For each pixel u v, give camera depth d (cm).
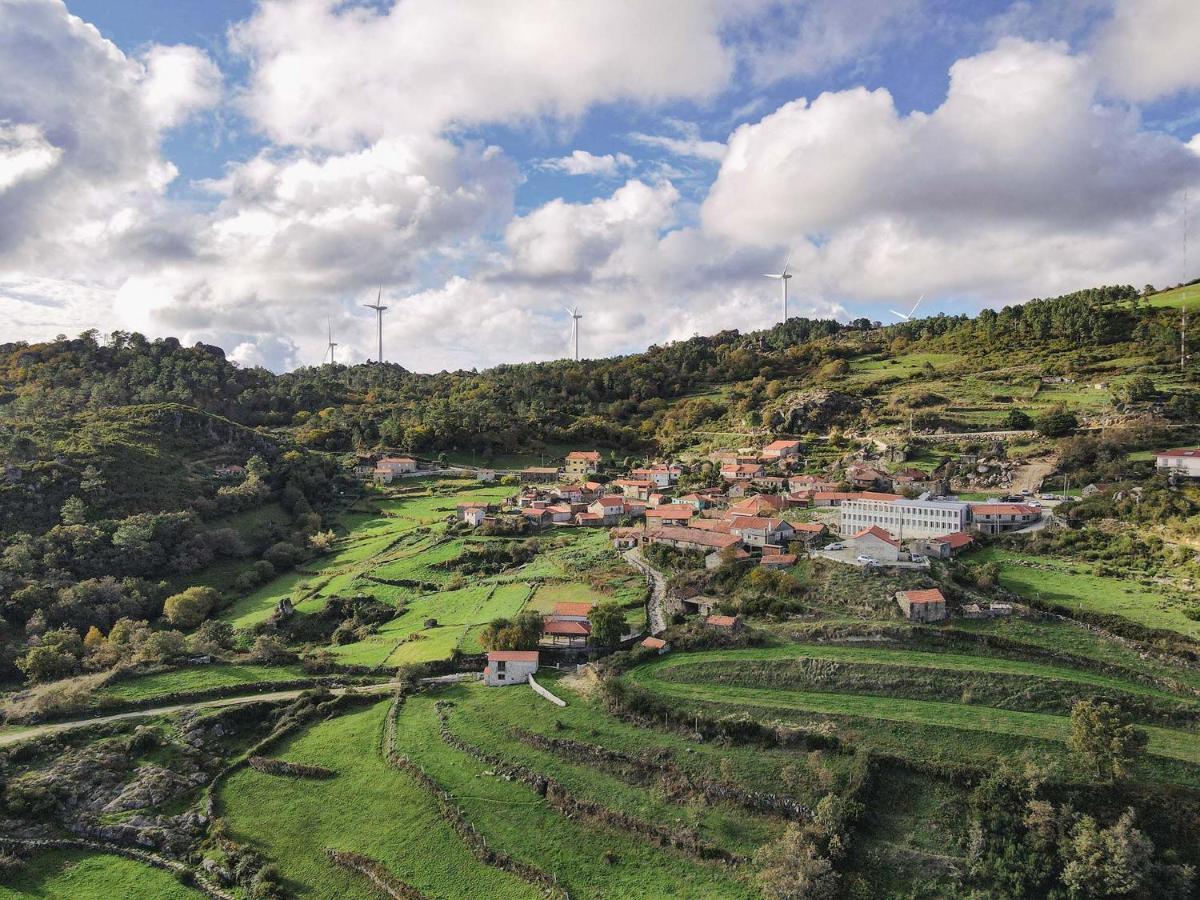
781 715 9519
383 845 8344
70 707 10662
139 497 19888
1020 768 8275
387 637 13800
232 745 10456
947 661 10394
